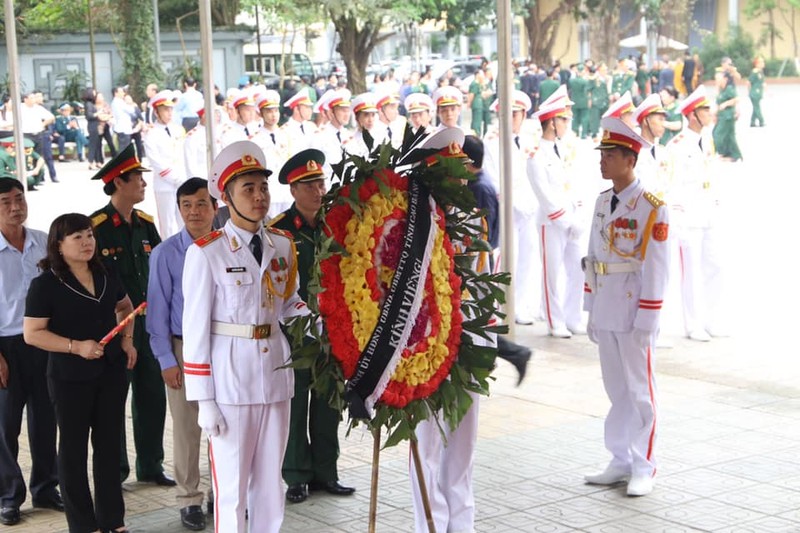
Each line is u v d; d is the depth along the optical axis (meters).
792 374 8.96
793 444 7.17
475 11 36.56
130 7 35.69
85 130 30.98
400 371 4.52
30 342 5.62
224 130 14.66
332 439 6.46
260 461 5.12
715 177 10.24
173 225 15.23
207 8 8.95
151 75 35.84
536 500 6.27
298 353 4.46
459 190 4.74
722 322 10.40
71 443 5.69
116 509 5.84
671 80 32.88
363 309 4.45
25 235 6.43
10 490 6.21
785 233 15.48
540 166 10.42
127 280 6.55
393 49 44.31
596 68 32.22
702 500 6.19
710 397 8.34
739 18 37.62
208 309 4.97
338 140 13.69
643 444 6.35
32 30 36.28
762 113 31.45
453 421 4.71
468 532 5.73
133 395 6.74
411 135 4.70
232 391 4.96
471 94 30.48
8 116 24.86
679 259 10.31
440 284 4.67
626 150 6.29
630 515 6.00
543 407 8.22
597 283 6.48
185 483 6.07
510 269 9.01
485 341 5.41
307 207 6.20
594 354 9.91
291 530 5.95
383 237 4.54
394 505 6.30
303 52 42.59
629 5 38.25
